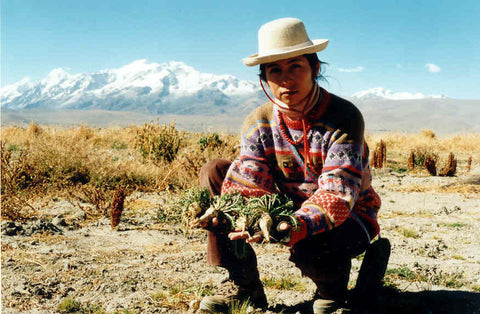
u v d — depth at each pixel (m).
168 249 5.22
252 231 2.44
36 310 3.37
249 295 3.25
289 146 2.73
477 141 23.80
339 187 2.51
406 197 9.52
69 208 7.11
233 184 2.89
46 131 18.05
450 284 4.06
